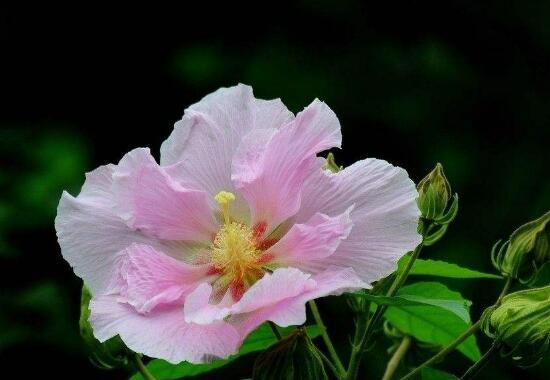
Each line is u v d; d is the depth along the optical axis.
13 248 1.11
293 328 0.77
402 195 0.68
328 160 0.75
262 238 0.71
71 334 1.10
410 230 0.67
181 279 0.70
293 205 0.69
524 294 0.71
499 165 1.25
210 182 0.71
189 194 0.70
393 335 0.81
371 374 1.07
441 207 0.73
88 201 0.70
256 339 0.78
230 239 0.70
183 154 0.71
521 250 0.75
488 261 1.19
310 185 0.69
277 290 0.66
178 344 0.67
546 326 0.71
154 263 0.69
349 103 1.26
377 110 1.26
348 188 0.68
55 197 1.15
